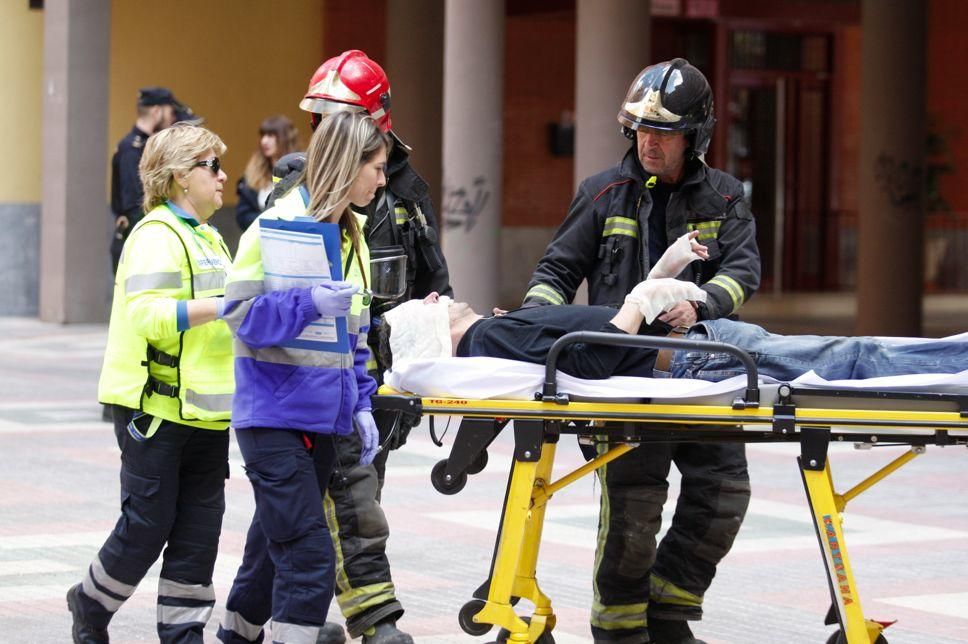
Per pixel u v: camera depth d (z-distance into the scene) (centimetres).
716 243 851
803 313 3475
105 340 2828
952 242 4316
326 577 716
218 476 813
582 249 873
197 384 784
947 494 1471
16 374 2316
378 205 891
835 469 1606
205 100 3369
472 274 2536
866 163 2798
